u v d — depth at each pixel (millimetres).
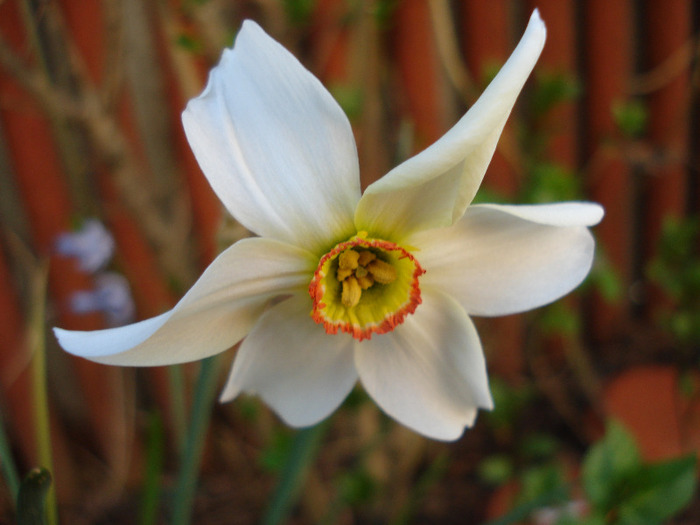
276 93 121
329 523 203
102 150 195
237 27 210
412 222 129
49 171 250
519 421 333
